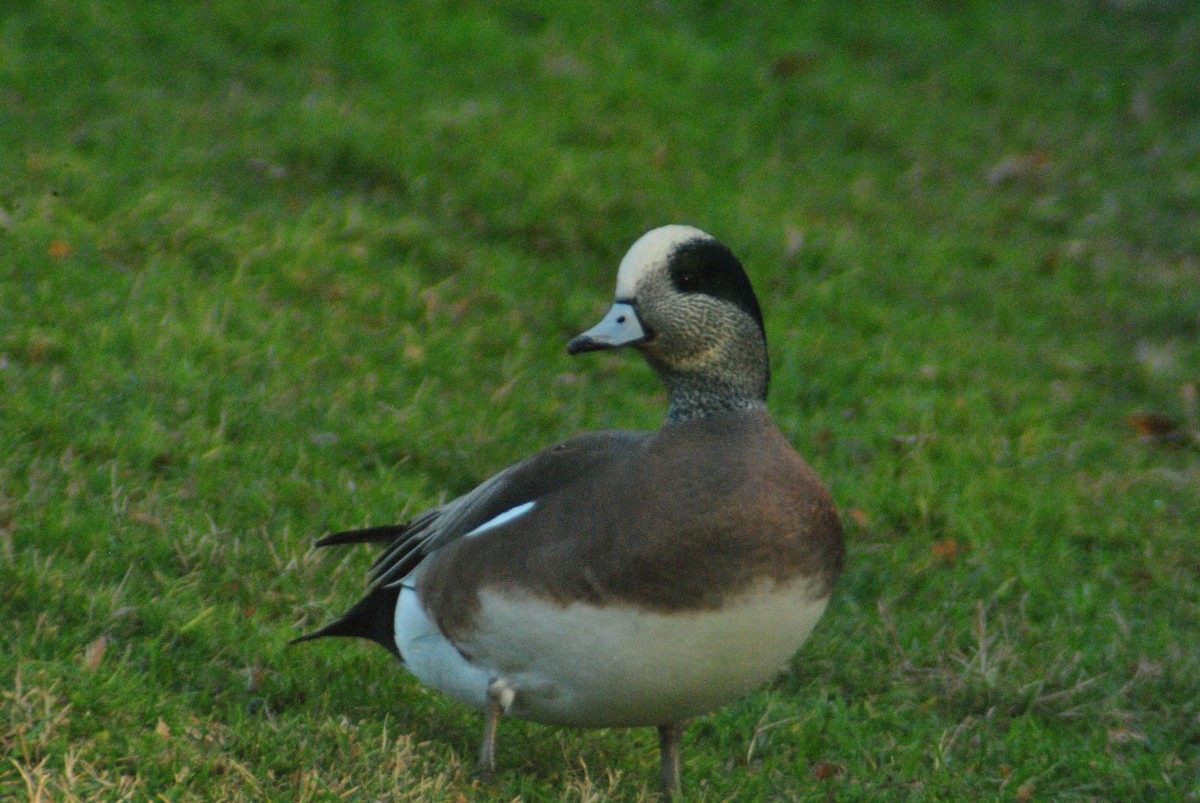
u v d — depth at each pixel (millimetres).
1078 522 10773
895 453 11516
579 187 14344
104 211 12070
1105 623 9430
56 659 7078
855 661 8719
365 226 12906
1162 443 12531
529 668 6355
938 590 9688
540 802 6730
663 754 7035
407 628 6887
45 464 8859
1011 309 14453
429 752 6859
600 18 18250
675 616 5977
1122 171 18188
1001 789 7574
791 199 15602
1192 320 14742
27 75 13938
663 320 6496
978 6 21609
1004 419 12195
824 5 20375
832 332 13289
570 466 6508
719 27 19094
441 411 10727
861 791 7363
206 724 6812
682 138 16188
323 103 14562
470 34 16875
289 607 8289
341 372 10984
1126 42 21406
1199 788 7582
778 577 6027
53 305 10609
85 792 6102
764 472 6125
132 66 14633
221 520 8852
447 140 14680
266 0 16422
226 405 10016
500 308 12500
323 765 6676
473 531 6555
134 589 7988
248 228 12320
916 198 16375
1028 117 19016
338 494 9406
